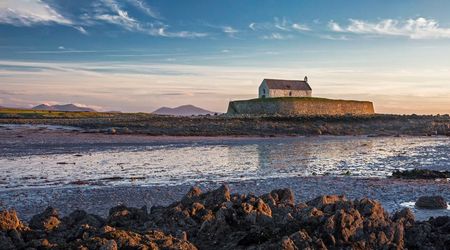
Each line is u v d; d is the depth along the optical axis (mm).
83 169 30891
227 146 51469
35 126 80688
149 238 10523
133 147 48469
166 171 30234
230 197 14219
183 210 12977
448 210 18141
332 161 37000
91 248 9688
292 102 116125
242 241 11156
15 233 10906
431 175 27297
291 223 11656
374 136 77438
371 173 30047
